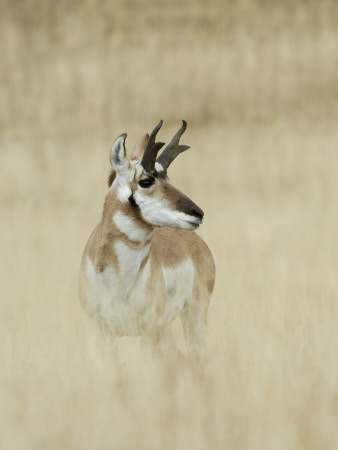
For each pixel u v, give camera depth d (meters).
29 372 22.06
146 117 140.00
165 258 28.17
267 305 30.22
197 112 140.88
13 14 172.62
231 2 173.38
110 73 152.62
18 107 142.25
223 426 17.50
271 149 119.06
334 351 23.45
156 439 16.98
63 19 170.75
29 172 108.75
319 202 85.00
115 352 24.83
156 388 20.17
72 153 119.94
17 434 17.48
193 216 25.56
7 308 34.03
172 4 174.75
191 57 155.38
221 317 29.08
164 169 26.59
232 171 108.56
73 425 17.80
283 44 157.38
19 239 61.81
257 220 69.50
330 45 156.00
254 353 22.77
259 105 141.50
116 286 26.12
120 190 25.81
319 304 31.14
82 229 66.69
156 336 26.20
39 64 156.88
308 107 139.25
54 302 32.94
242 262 43.84
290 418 18.08
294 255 48.88
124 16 171.38
